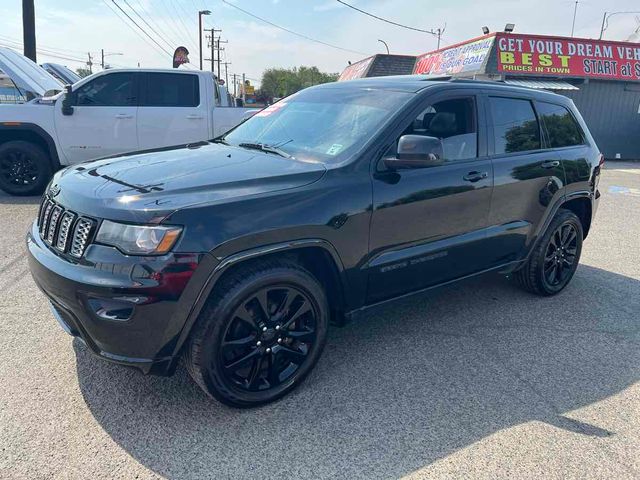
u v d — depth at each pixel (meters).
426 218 3.34
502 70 17.41
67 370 3.08
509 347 3.63
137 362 2.48
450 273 3.65
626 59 18.75
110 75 8.00
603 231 7.26
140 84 8.11
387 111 3.30
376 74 26.89
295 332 2.90
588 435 2.70
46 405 2.75
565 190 4.40
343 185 2.91
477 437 2.64
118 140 8.09
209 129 8.40
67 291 2.47
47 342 3.40
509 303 4.43
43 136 7.76
